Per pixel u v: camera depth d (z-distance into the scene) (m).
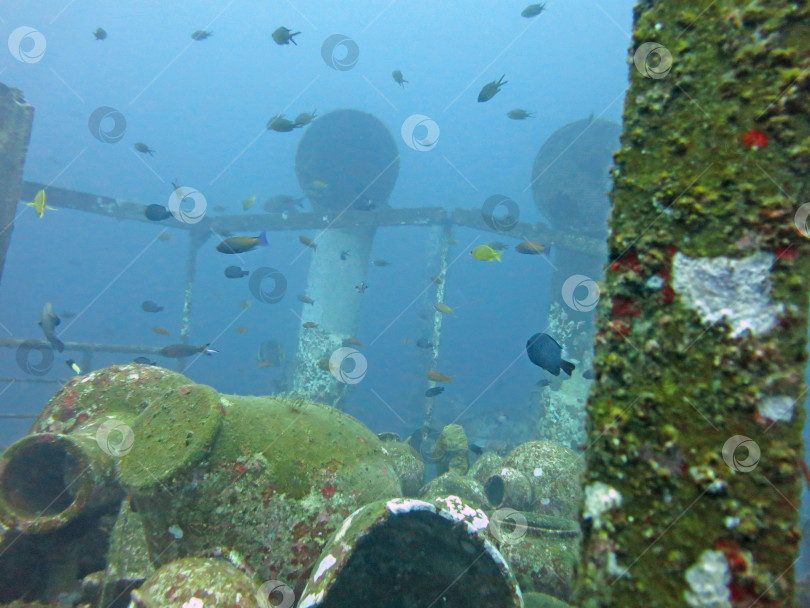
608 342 1.40
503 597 2.99
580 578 1.31
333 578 2.74
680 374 1.27
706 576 1.14
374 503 3.07
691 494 1.20
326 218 11.77
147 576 3.61
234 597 2.66
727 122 1.28
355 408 20.16
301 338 11.93
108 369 4.79
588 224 12.53
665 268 1.33
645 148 1.40
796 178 1.21
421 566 3.30
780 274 1.21
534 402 17.77
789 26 1.23
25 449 3.76
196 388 3.92
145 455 3.53
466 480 5.43
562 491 5.77
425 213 11.24
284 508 3.40
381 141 13.05
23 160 6.88
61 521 3.59
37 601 3.71
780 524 1.12
